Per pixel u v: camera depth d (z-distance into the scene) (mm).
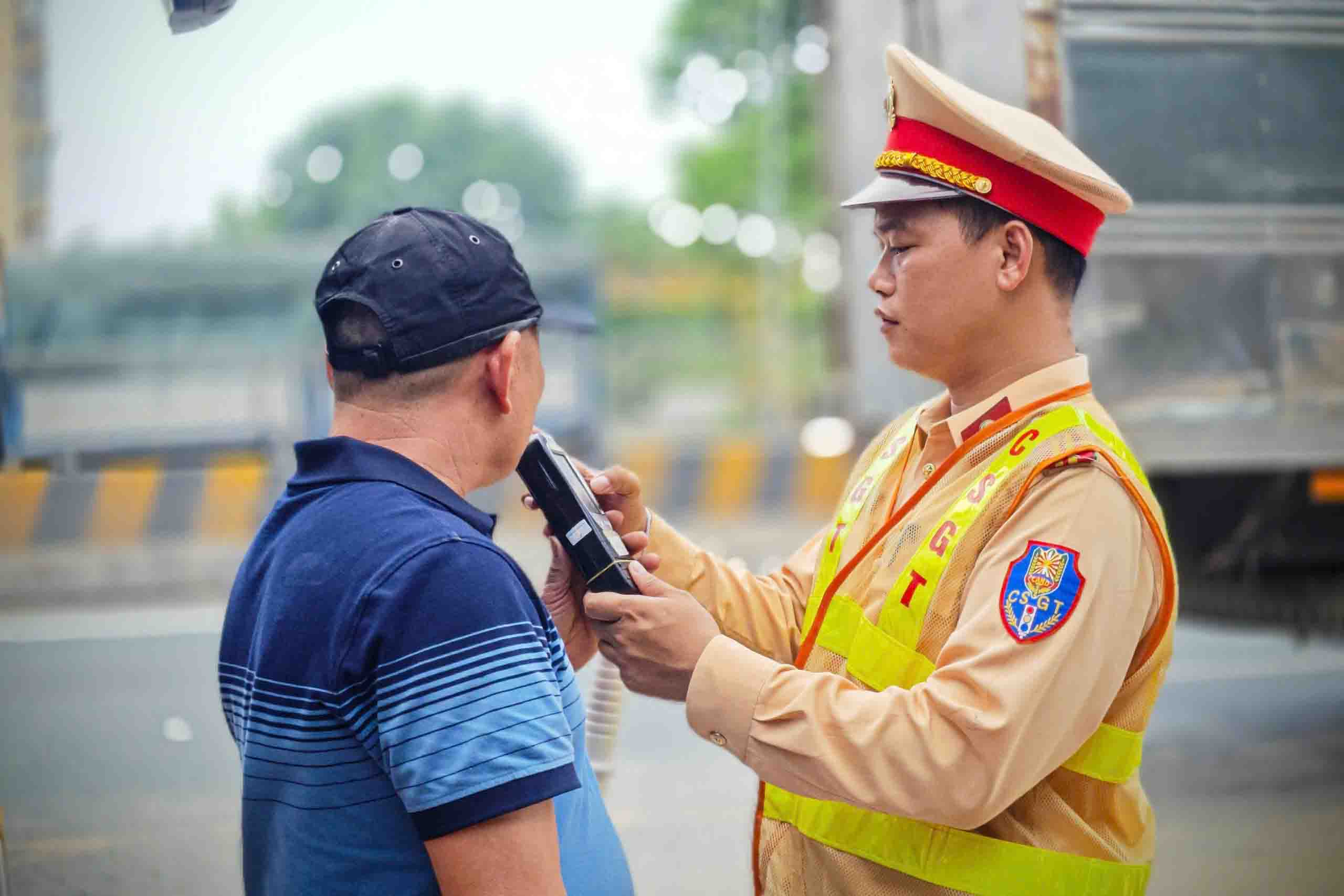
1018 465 1560
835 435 12297
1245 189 4473
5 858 2197
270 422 9320
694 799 4520
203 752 4945
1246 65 4434
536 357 1460
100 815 4211
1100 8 4340
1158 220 4438
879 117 4719
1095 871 1559
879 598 1642
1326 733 5188
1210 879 3758
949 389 1737
